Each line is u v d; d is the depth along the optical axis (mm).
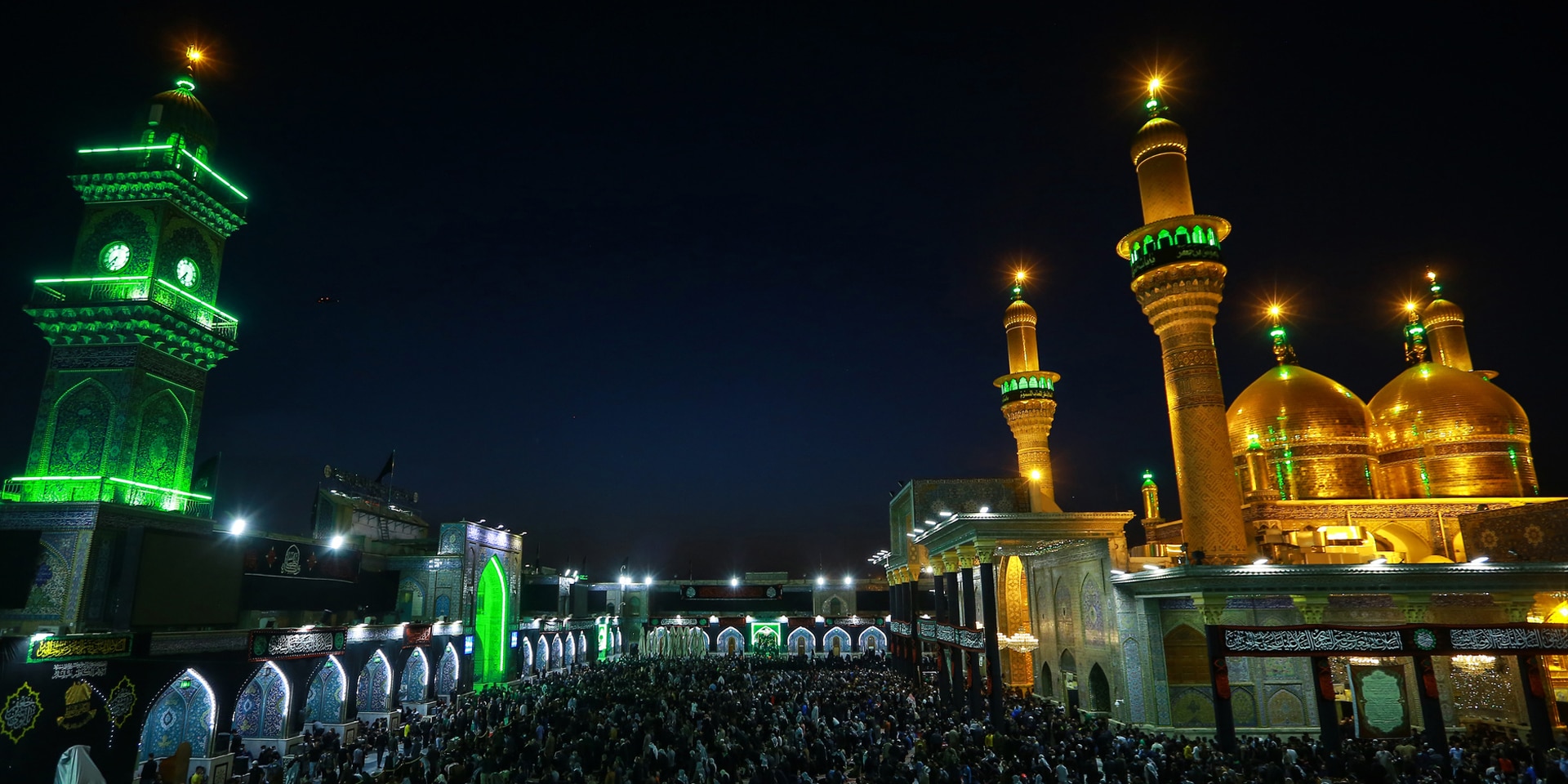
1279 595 22875
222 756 25469
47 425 27109
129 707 22703
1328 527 28984
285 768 24688
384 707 35062
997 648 25766
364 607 40781
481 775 19000
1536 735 20656
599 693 36938
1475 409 33812
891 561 46656
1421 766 18609
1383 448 35500
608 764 20125
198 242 30438
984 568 26703
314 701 32031
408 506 53406
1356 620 23266
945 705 31203
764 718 26188
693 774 19484
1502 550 28031
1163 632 24391
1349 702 24688
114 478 26375
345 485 46500
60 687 20938
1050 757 18797
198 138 30578
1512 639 20703
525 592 66312
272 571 33000
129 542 24734
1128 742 19703
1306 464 33281
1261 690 24219
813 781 17734
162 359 28609
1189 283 26516
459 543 44719
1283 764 17609
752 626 79812
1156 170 27812
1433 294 39406
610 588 78500
